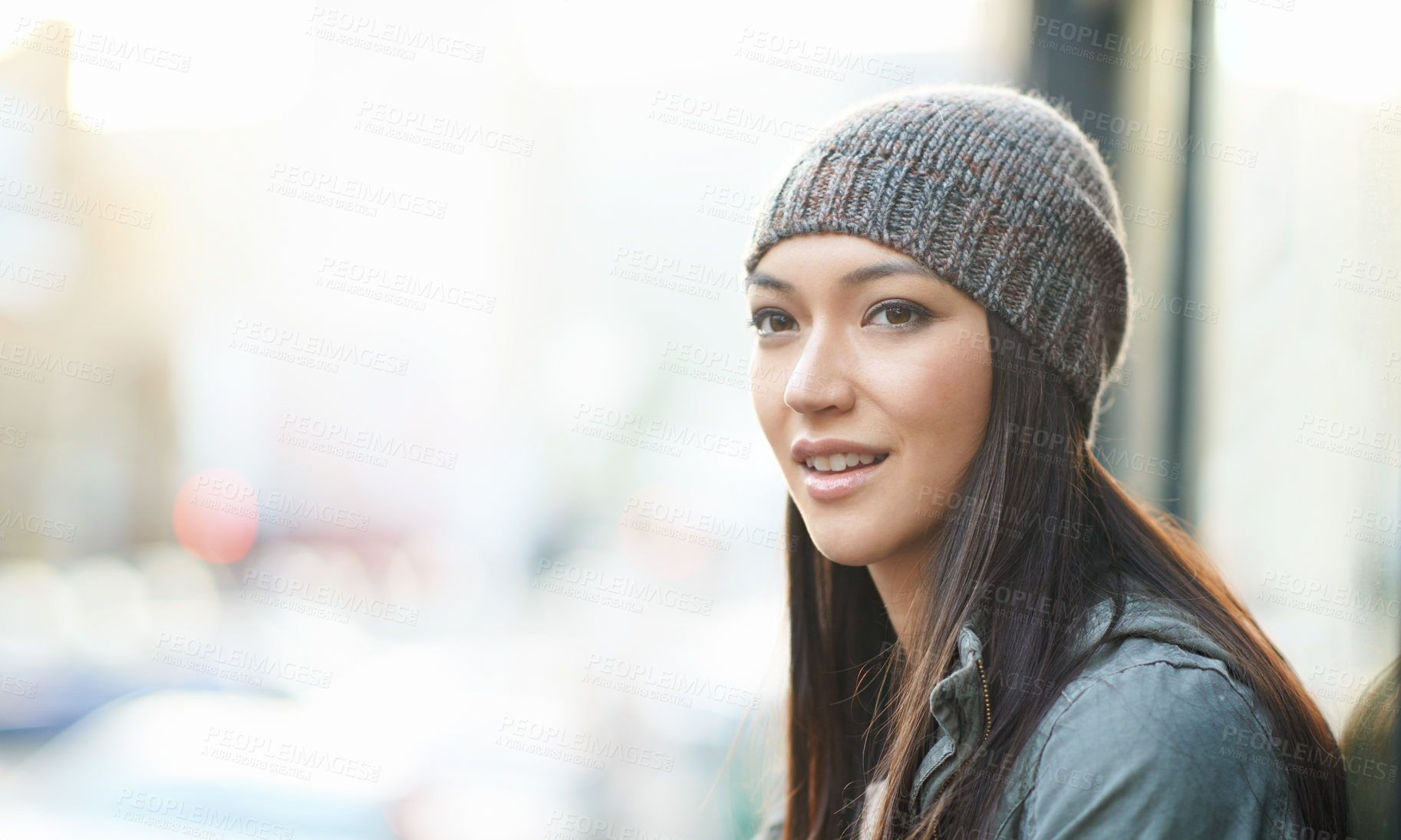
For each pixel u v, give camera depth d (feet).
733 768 8.87
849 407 3.69
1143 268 7.14
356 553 27.63
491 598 26.30
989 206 3.65
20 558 26.30
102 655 17.67
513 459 28.37
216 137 27.12
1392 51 5.26
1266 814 3.00
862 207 3.66
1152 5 7.07
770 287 3.86
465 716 14.21
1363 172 5.50
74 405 27.09
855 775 4.71
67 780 10.73
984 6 8.84
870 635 4.78
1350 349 5.61
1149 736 2.92
